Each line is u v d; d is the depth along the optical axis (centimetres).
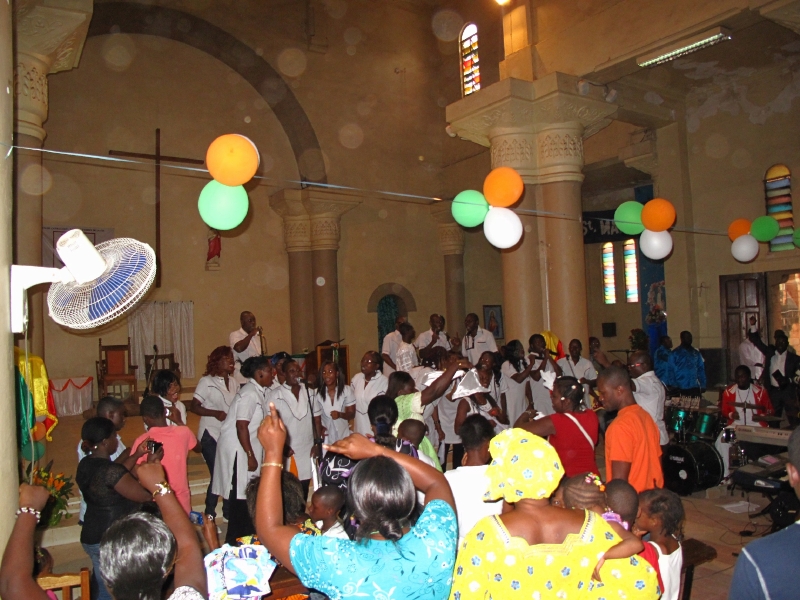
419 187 1684
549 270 935
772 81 1034
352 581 180
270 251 1552
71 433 1009
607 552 205
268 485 203
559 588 202
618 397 364
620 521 265
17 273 263
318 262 1518
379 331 1670
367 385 620
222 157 381
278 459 207
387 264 1662
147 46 1415
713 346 1133
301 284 1535
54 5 667
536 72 958
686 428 772
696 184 1152
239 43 1441
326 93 1541
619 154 1247
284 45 1490
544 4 949
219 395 633
